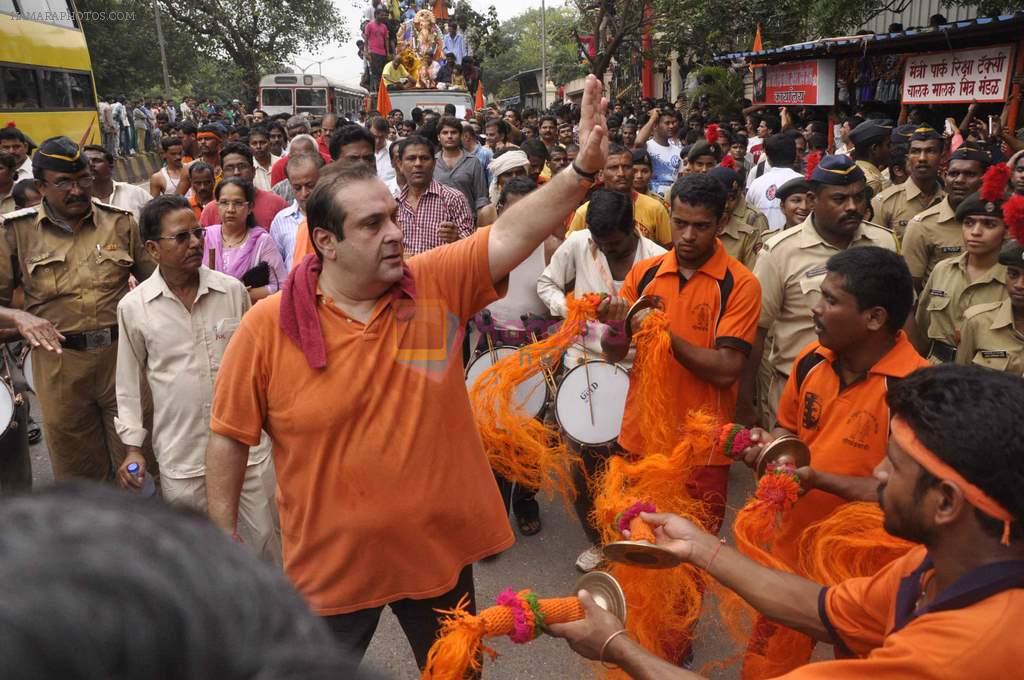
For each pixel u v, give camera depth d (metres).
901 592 1.72
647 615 2.73
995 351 3.80
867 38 11.31
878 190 6.84
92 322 4.30
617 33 25.33
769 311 3.90
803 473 2.56
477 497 2.57
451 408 2.51
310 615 0.55
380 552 2.44
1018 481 1.38
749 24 17.80
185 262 3.53
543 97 37.53
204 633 0.48
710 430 2.84
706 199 3.26
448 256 2.53
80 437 4.42
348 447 2.41
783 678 1.57
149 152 26.97
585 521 4.18
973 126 8.86
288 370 2.41
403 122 17.45
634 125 13.00
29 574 0.45
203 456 3.67
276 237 5.55
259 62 45.53
